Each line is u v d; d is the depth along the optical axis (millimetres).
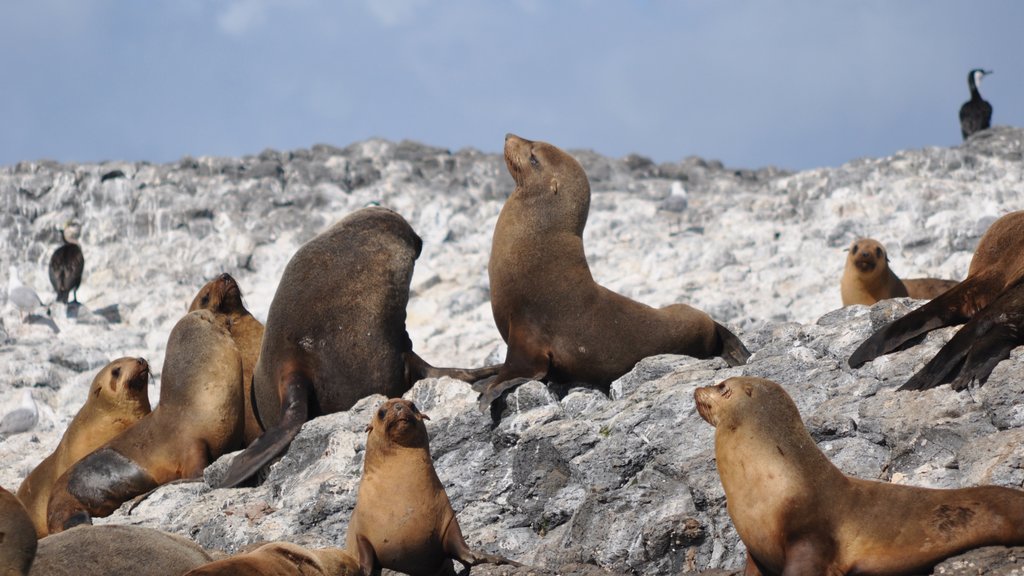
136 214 89625
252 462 41750
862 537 25781
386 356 46469
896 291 58656
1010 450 29250
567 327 41562
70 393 65125
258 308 76375
